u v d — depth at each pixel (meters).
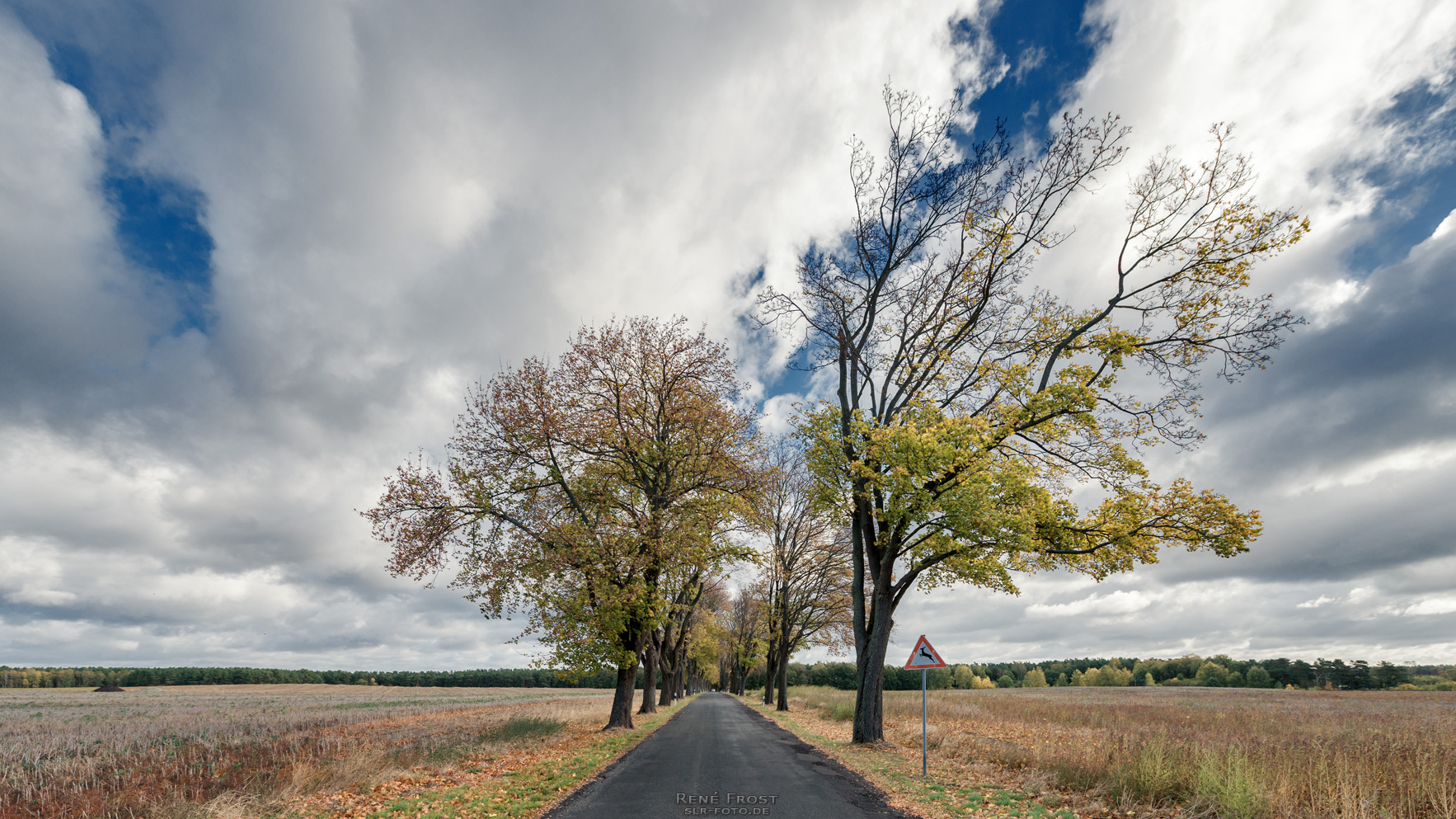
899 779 12.12
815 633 42.31
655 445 24.02
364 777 12.02
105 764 15.94
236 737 21.38
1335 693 62.62
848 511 20.28
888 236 20.70
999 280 18.92
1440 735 14.73
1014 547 15.48
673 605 23.69
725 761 14.61
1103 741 13.83
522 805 9.45
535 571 19.70
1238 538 14.69
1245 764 9.59
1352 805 8.17
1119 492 16.22
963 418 16.19
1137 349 16.75
